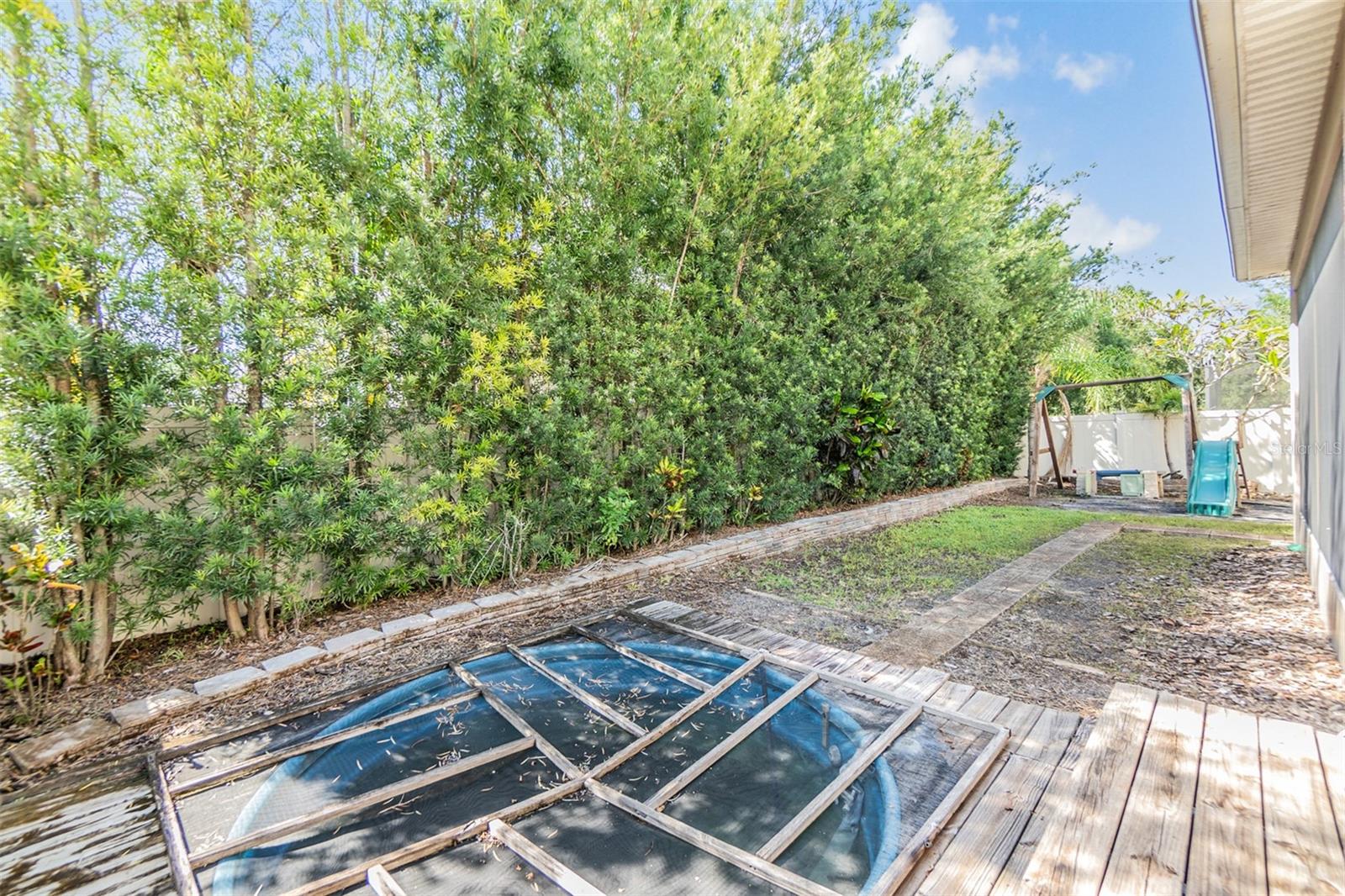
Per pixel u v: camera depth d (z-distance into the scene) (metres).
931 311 9.72
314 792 2.62
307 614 4.22
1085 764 2.04
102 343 3.21
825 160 7.10
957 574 5.84
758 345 6.81
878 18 7.59
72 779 2.64
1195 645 3.94
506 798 2.55
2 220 2.95
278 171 3.93
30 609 3.18
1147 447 12.52
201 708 3.23
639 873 2.09
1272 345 11.52
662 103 5.61
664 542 6.23
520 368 4.78
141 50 3.53
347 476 4.15
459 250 4.60
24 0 3.07
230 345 3.66
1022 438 13.20
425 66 4.65
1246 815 1.75
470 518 4.62
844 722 3.05
